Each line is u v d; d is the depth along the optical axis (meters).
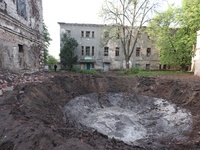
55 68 22.05
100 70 26.05
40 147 2.71
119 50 27.38
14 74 7.95
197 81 11.63
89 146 2.86
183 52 20.88
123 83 13.16
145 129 7.73
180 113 8.26
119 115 9.38
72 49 24.77
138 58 27.64
